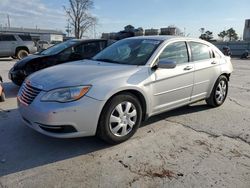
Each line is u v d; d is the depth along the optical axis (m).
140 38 5.21
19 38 18.42
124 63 4.54
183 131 4.58
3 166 3.38
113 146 3.97
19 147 3.89
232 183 3.10
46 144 4.00
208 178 3.19
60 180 3.10
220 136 4.41
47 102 3.55
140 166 3.42
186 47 5.12
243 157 3.71
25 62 7.48
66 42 8.56
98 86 3.68
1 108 5.75
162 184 3.06
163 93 4.55
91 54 8.28
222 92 6.05
